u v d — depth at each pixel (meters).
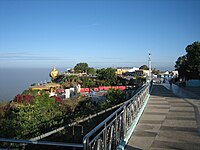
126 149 6.88
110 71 55.44
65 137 10.60
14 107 16.80
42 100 18.92
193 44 48.84
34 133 11.58
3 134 11.20
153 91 29.64
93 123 13.27
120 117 6.99
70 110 19.89
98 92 39.91
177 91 29.73
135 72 92.62
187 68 49.41
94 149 4.59
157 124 9.92
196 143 7.38
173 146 7.12
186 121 10.49
